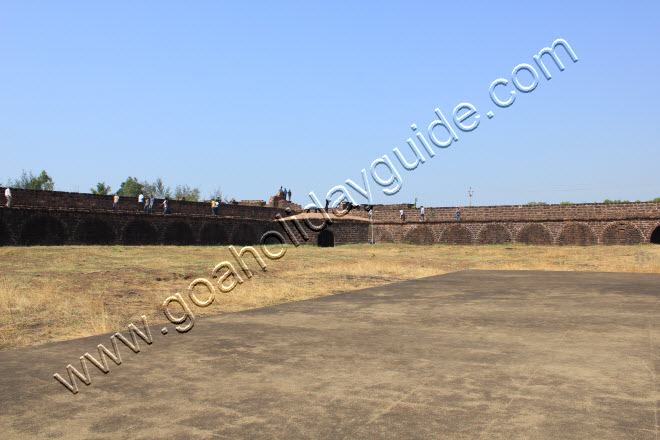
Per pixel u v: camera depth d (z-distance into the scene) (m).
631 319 7.38
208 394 4.05
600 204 41.56
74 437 3.21
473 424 3.31
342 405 3.74
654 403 3.67
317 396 3.96
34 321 8.45
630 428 3.19
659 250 33.25
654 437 3.04
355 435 3.16
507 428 3.22
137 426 3.38
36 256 23.22
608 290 11.39
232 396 3.99
